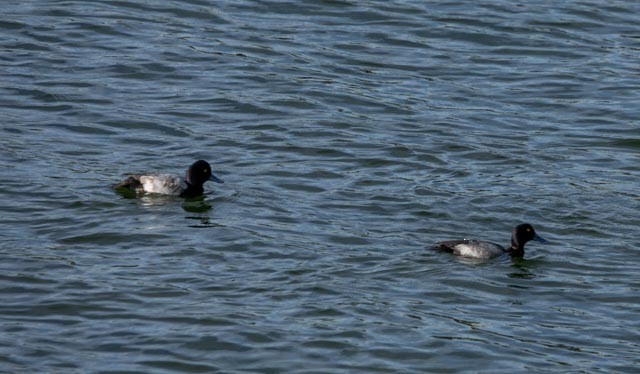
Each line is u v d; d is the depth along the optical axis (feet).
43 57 113.91
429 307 70.18
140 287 71.20
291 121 102.99
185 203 84.84
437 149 97.81
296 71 114.01
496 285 73.46
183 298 70.08
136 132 99.35
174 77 111.65
